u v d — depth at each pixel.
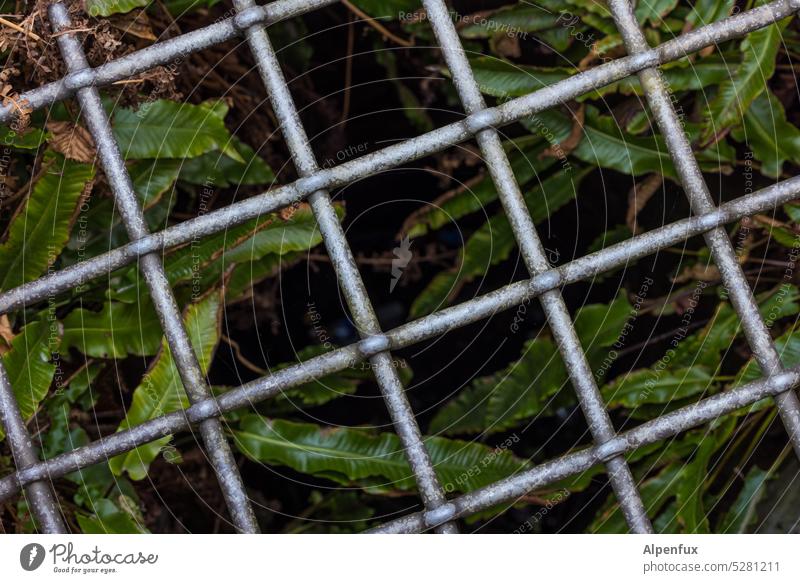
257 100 1.51
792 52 1.47
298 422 1.46
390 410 1.31
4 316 1.39
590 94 1.45
